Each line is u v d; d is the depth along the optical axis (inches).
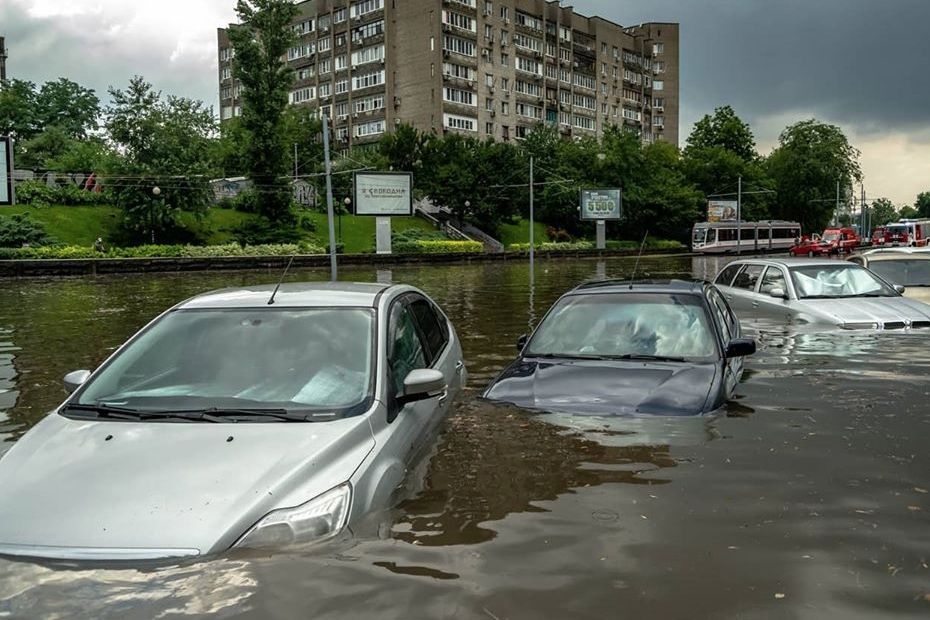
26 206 1947.6
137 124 1966.0
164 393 148.7
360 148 2827.3
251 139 2228.1
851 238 2281.0
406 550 116.0
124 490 117.2
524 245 2447.1
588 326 243.9
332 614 96.0
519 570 110.0
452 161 2672.2
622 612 98.4
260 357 157.8
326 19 3422.7
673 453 166.2
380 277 1314.0
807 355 301.7
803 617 97.1
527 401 202.8
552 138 3080.7
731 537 122.8
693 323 237.8
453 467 156.3
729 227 2787.9
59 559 105.8
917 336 341.7
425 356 194.5
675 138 4224.9
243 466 122.3
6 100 3026.6
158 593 99.1
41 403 271.9
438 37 2947.8
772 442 175.5
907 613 98.0
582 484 147.3
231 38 2198.6
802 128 3486.7
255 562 107.0
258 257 1749.5
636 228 3179.1
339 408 142.1
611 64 3855.8
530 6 3353.8
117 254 1695.4
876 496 141.9
